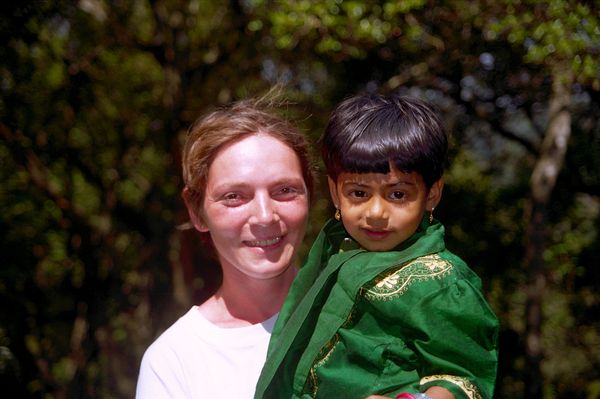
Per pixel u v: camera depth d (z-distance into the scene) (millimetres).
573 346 12734
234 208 2504
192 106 10617
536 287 9320
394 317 2150
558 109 9242
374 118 2238
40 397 11555
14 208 11711
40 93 10828
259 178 2486
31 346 12367
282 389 2328
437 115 2305
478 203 11992
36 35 9953
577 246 11906
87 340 11820
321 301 2354
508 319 12094
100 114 11711
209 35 10391
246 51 9984
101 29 10609
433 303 2105
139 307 12422
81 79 11000
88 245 11812
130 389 12445
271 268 2494
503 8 7781
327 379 2205
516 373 11781
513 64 9203
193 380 2527
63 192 11820
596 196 11703
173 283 11188
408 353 2141
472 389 2027
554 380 12906
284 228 2508
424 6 8328
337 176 2289
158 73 11625
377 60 10148
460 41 8609
